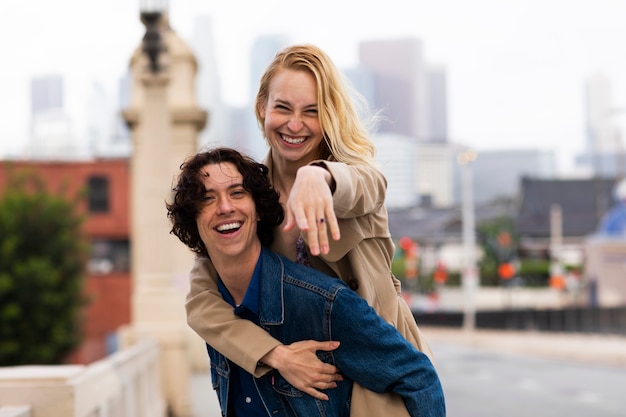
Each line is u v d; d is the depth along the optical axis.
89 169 36.41
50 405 4.24
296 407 2.77
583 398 16.77
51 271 17.95
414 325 3.04
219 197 2.78
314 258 2.91
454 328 48.81
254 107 3.10
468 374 22.42
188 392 11.12
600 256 61.59
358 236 2.80
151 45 11.29
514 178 189.75
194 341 16.44
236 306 2.87
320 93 2.86
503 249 75.12
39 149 38.12
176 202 2.82
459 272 75.19
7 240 17.70
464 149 47.34
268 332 2.80
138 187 16.25
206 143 2.97
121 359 6.86
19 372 4.54
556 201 95.06
